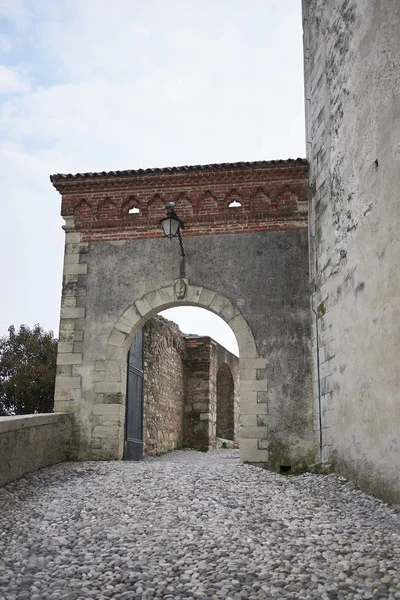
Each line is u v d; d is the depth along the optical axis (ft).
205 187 35.42
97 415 33.27
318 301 31.40
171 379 52.80
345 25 27.96
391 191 21.93
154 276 34.86
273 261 34.19
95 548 16.74
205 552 15.93
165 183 35.63
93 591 13.44
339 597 12.63
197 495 22.41
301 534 17.70
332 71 29.89
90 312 34.76
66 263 35.65
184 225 35.17
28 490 24.47
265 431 31.91
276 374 32.60
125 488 24.11
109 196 36.11
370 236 23.89
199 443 55.47
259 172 34.91
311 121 33.96
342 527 18.47
